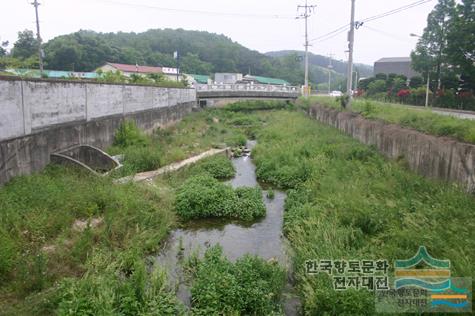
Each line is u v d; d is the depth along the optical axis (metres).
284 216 11.12
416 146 12.99
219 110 43.62
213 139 23.78
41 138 12.01
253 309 6.53
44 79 12.29
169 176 14.18
